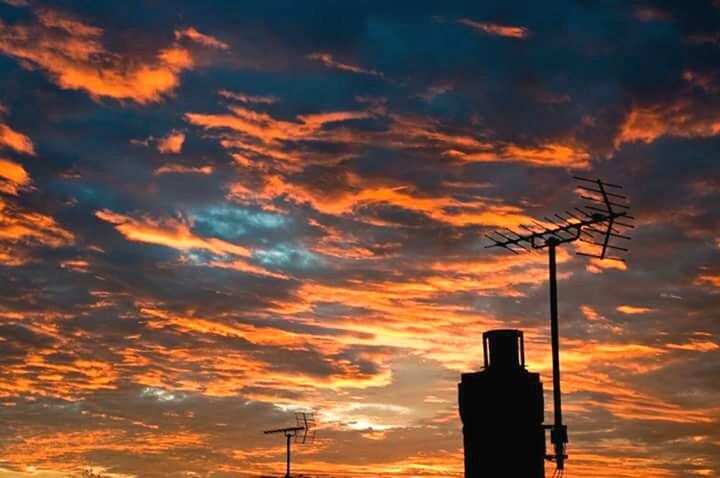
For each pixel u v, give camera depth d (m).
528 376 13.42
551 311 23.45
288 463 46.38
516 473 13.04
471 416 13.39
